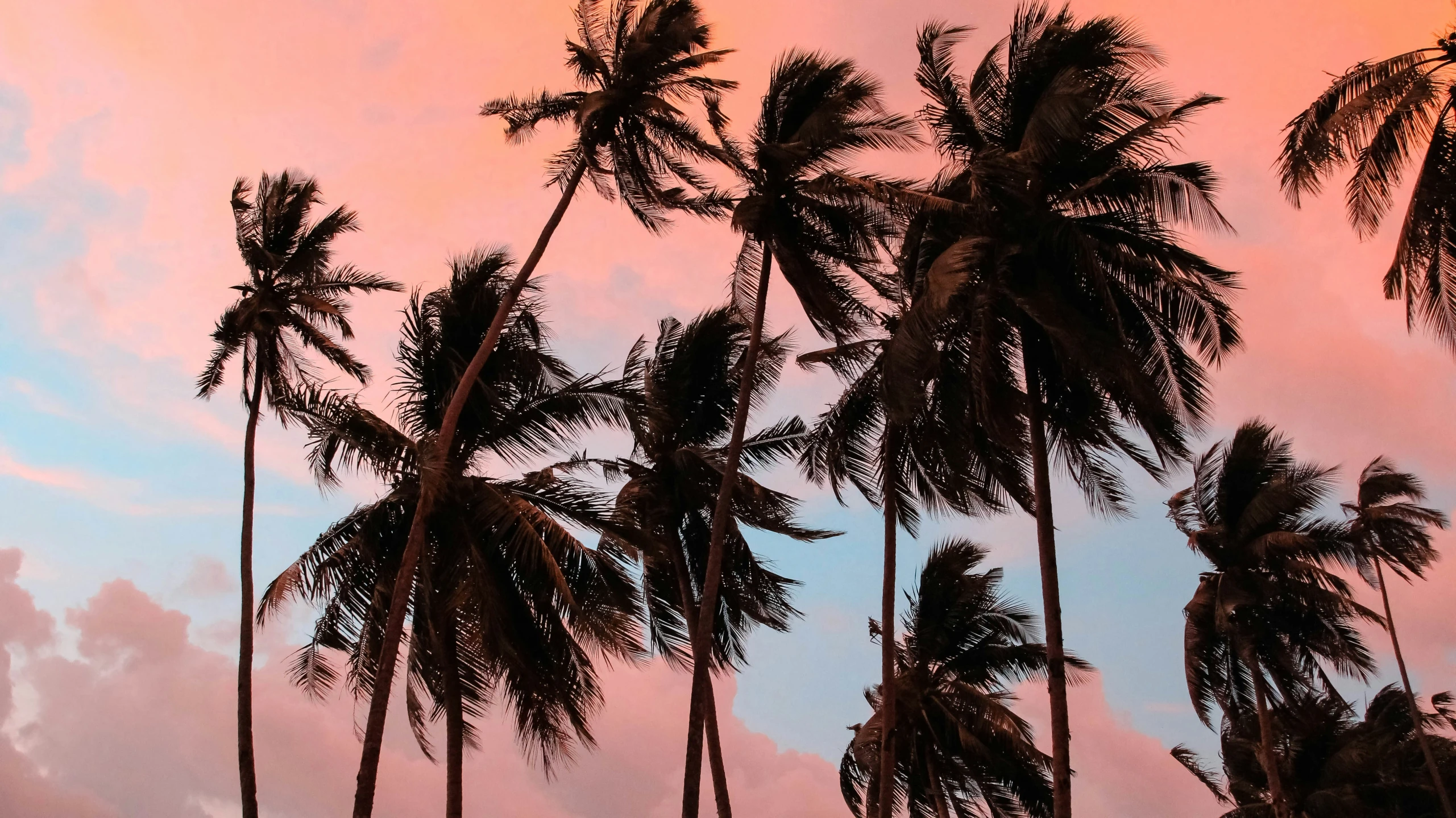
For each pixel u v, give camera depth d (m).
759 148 20.95
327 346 25.33
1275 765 31.77
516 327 23.02
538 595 20.59
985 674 32.31
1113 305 18.20
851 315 22.17
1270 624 33.59
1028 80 20.25
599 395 21.91
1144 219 19.59
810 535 24.55
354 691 21.33
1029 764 30.66
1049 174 20.05
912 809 32.88
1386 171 16.98
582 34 22.09
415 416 22.12
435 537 20.62
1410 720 42.16
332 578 19.94
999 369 19.48
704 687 18.81
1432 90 15.58
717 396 26.50
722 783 23.23
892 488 22.05
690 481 25.42
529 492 21.27
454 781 19.42
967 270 17.77
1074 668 31.61
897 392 18.23
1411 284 16.89
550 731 20.67
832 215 21.64
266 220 25.81
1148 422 19.31
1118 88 19.64
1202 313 18.92
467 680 20.94
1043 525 19.02
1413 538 34.88
